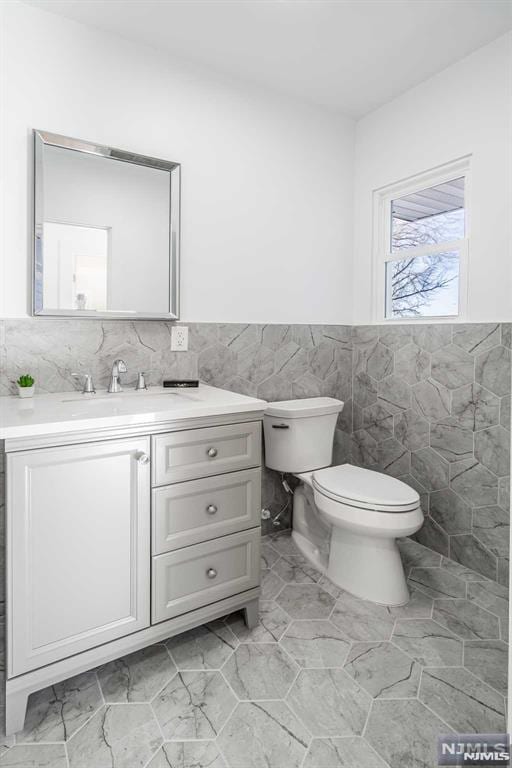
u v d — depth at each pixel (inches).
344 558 80.7
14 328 70.3
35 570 51.6
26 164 70.3
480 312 84.1
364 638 67.1
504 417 80.5
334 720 52.4
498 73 79.4
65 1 69.2
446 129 88.7
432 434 93.7
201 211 87.8
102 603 56.4
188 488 62.4
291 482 104.3
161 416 58.8
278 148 97.3
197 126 86.3
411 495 75.0
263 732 50.9
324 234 106.1
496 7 71.6
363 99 99.7
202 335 89.0
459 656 63.1
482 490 84.6
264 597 78.0
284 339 100.9
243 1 69.9
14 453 49.5
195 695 56.1
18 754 48.2
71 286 74.1
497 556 82.4
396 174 99.7
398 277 105.0
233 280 92.9
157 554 60.2
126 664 61.7
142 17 73.0
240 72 89.1
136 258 80.0
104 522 56.0
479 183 83.3
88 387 73.5
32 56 70.1
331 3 70.6
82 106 74.5
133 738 50.1
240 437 67.6
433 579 83.8
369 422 109.1
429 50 82.7
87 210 74.9
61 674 53.8
